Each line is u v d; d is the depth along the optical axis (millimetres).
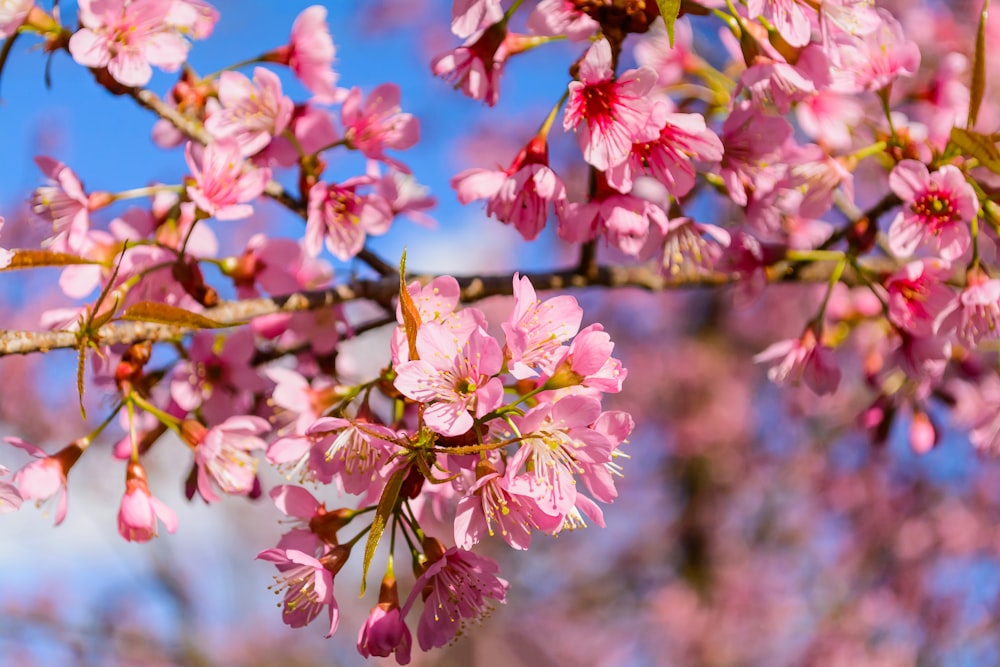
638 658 1942
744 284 720
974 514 1723
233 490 662
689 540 1953
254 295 700
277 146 685
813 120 700
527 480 589
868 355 810
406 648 599
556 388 594
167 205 704
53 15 663
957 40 1040
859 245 704
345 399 617
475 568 594
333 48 689
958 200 665
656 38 734
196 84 702
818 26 652
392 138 686
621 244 650
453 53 659
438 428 580
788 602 1859
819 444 1771
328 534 614
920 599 1763
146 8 662
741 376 1953
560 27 642
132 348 661
